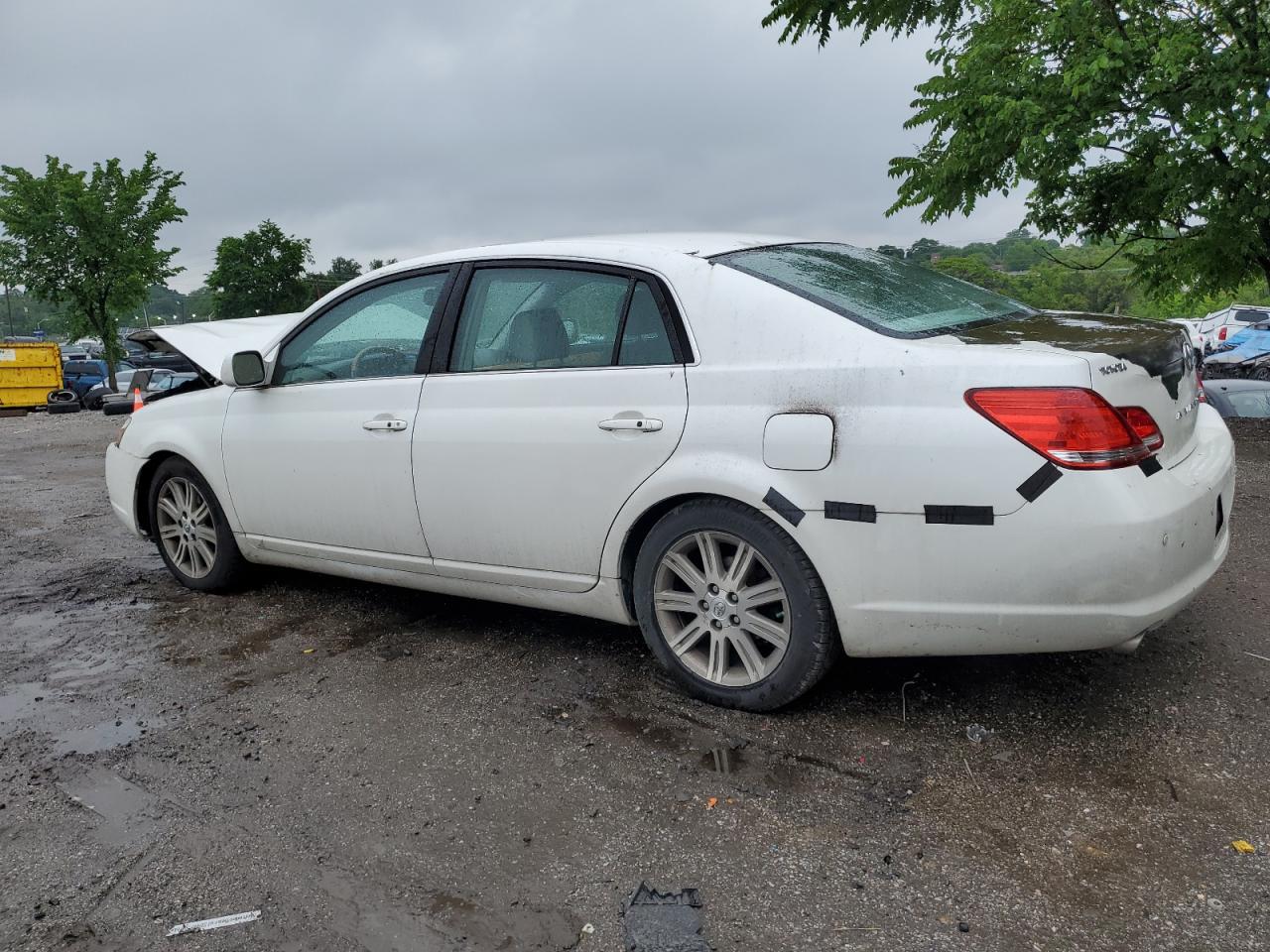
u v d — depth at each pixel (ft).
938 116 33.01
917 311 10.36
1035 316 11.19
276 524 14.66
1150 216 33.35
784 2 31.22
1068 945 6.79
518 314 11.93
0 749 10.72
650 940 7.02
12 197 91.97
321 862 8.23
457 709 11.20
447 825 8.71
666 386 10.45
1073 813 8.39
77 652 13.89
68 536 22.29
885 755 9.56
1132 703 10.38
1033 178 30.14
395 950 7.04
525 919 7.34
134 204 95.81
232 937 7.29
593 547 11.19
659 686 11.49
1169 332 10.21
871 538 9.25
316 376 14.07
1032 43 31.17
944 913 7.18
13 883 8.14
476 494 12.00
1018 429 8.58
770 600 10.17
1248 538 16.55
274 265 226.58
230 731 10.93
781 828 8.39
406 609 15.06
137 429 16.81
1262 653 11.57
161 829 8.89
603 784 9.27
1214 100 26.53
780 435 9.64
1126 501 8.47
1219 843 7.87
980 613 8.98
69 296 95.20
